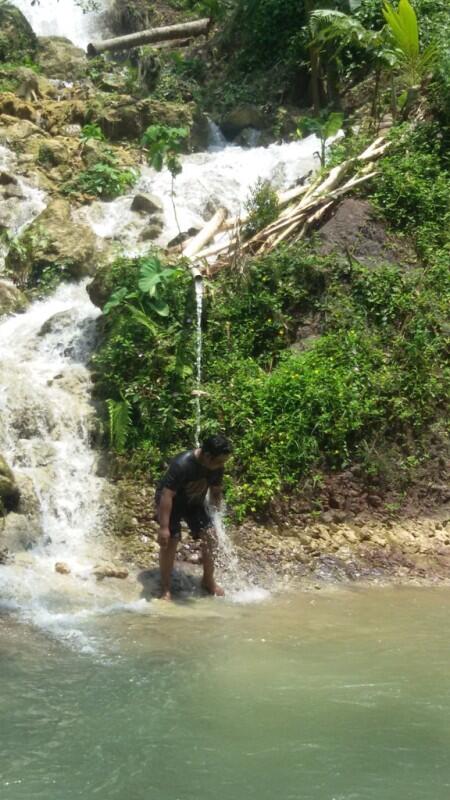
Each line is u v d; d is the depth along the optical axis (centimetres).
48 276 1210
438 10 1611
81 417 945
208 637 658
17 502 825
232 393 951
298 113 1784
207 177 1511
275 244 1109
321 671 597
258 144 1764
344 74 1738
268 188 1184
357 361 988
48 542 821
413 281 1073
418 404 975
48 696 543
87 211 1379
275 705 539
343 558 846
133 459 911
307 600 759
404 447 954
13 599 708
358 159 1253
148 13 2312
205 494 756
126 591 751
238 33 2052
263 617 711
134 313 982
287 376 952
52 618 680
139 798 434
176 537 745
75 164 1499
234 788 445
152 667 595
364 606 748
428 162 1255
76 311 1094
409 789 446
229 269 1067
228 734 501
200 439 924
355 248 1116
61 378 989
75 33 2328
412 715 530
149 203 1371
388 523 902
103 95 1719
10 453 880
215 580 790
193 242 1145
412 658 626
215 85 1959
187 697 548
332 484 915
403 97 1436
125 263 1059
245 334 1015
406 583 817
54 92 1769
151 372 962
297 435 922
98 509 867
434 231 1162
